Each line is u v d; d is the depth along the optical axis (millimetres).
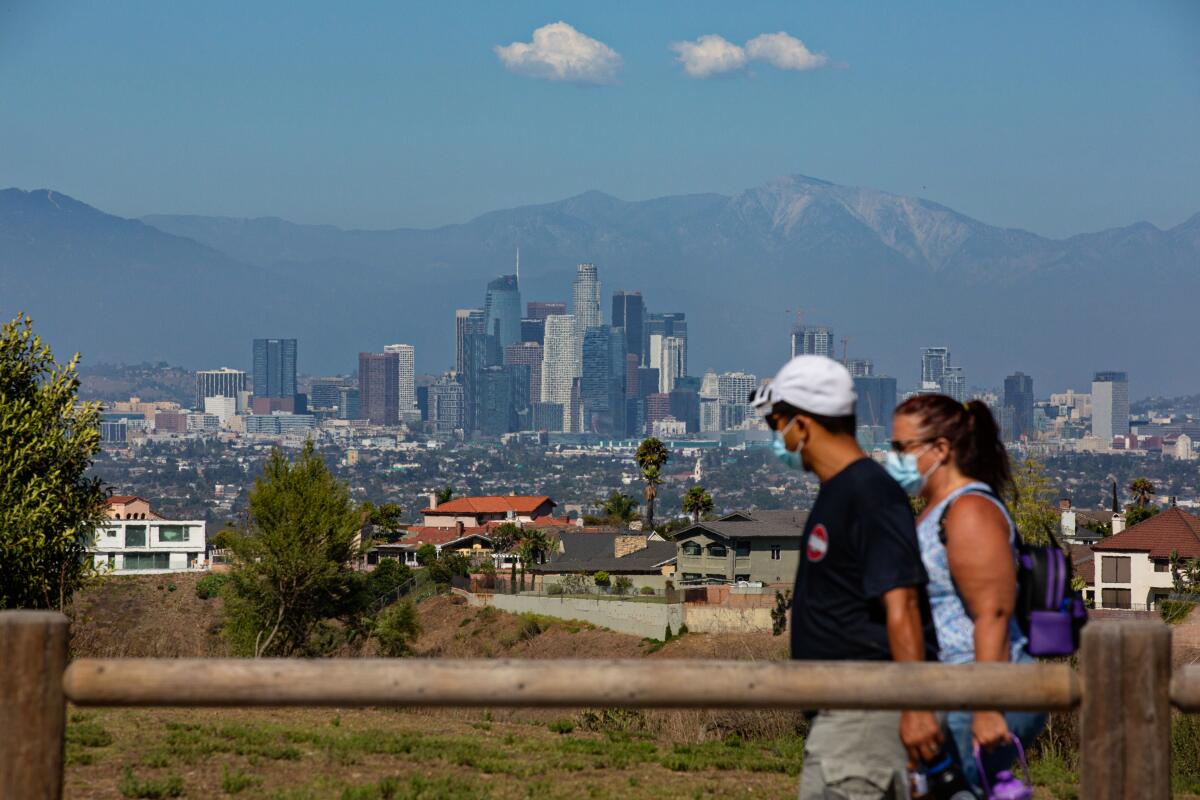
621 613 72250
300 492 48719
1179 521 81750
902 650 6328
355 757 14672
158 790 12094
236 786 12523
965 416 7148
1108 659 6133
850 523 6488
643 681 6105
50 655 6062
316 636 52219
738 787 14102
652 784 14133
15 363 28672
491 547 158125
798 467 6988
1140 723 6125
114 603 77375
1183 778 15055
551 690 6094
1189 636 27391
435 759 15227
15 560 26969
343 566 50625
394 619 55000
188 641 54031
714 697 6125
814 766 6703
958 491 6953
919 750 6410
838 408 6742
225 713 19672
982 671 6199
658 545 116500
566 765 15172
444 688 6102
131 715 18484
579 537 123562
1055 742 16797
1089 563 85688
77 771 13328
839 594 6539
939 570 6875
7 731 6012
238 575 48500
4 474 27562
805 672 6160
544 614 81250
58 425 28953
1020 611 6812
